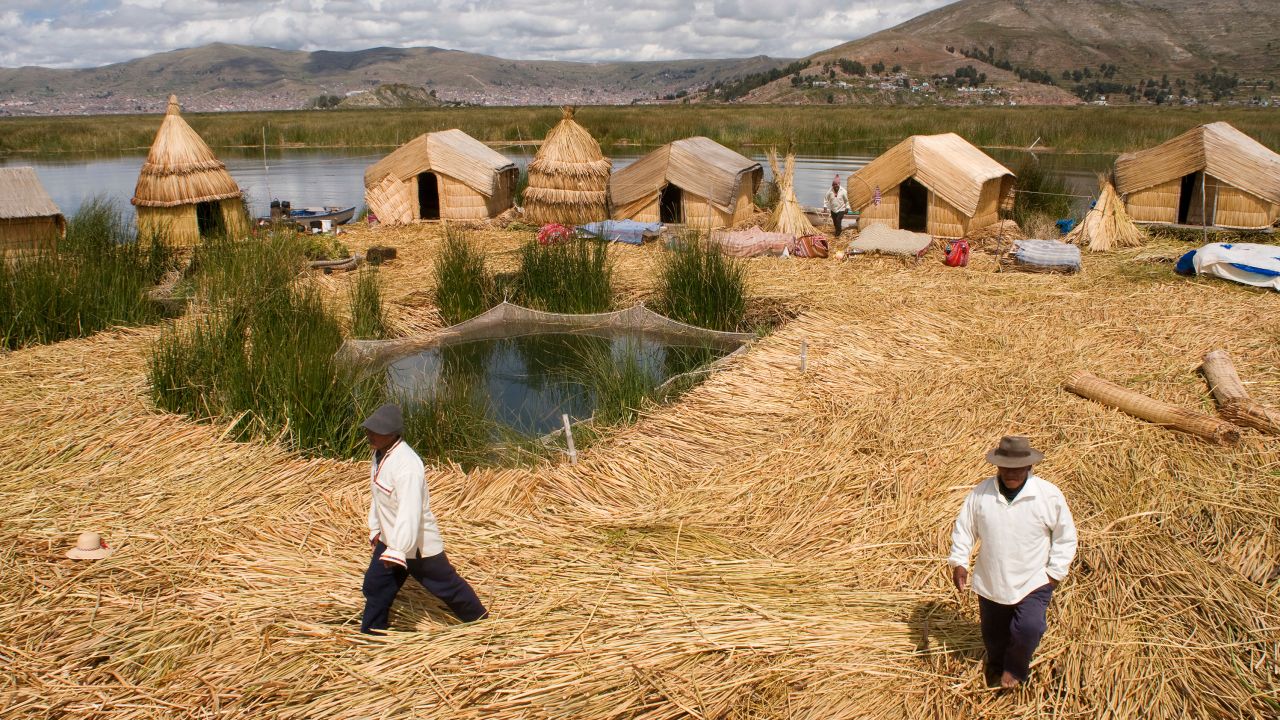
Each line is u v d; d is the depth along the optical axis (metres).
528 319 9.97
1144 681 3.68
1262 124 38.81
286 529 4.94
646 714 3.48
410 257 12.77
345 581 4.41
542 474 5.70
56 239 12.08
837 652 3.85
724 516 5.12
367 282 10.03
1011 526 3.43
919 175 13.14
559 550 4.71
